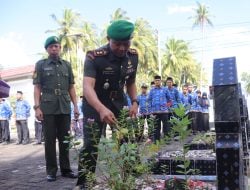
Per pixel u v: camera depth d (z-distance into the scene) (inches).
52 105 217.0
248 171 162.1
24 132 593.9
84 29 1823.3
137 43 1838.1
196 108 655.8
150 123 128.0
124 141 118.0
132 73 151.2
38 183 210.4
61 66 224.2
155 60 1939.0
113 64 144.8
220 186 85.2
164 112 475.5
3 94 211.0
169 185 122.6
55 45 222.1
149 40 1910.7
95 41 1856.5
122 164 109.0
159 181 133.6
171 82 507.2
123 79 148.8
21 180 221.9
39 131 568.1
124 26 135.6
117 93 150.3
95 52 144.5
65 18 1798.7
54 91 218.7
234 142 84.7
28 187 200.4
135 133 121.3
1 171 263.7
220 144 85.2
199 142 233.8
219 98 86.8
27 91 1418.6
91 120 126.1
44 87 219.9
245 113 172.7
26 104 601.3
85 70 144.9
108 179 111.7
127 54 147.4
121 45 139.1
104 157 109.8
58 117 221.0
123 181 110.9
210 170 164.4
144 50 1850.4
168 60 2167.8
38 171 256.5
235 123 84.6
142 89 499.8
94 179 123.7
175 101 502.3
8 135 629.6
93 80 143.6
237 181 84.1
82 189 142.9
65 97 222.2
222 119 85.2
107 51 144.6
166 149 168.9
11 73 1476.4
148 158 122.6
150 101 482.3
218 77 88.7
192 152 222.2
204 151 225.3
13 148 495.5
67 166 224.2
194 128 659.4
